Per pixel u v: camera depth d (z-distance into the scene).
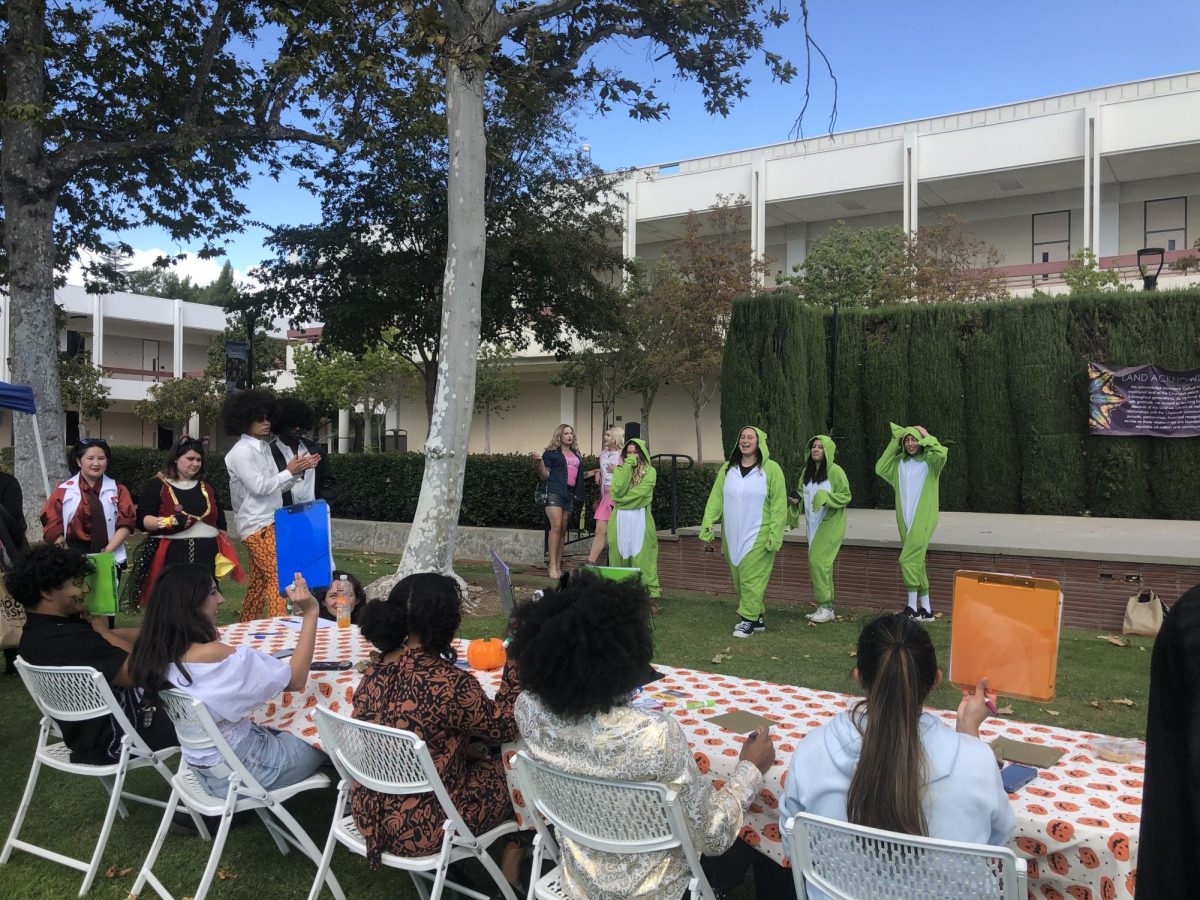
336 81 9.36
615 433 9.52
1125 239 25.92
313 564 4.76
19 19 9.48
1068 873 2.12
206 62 10.35
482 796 2.84
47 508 6.08
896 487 7.46
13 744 4.74
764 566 7.03
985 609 2.67
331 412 27.89
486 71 8.05
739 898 3.12
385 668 2.88
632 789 2.16
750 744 2.51
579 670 2.20
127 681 3.41
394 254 13.87
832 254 22.89
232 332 34.53
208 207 13.09
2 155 9.77
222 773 3.10
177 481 5.93
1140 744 2.69
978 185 25.98
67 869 3.45
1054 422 12.88
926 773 2.00
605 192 16.47
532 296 14.44
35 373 9.79
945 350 13.77
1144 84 23.98
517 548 10.86
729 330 12.15
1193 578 6.99
